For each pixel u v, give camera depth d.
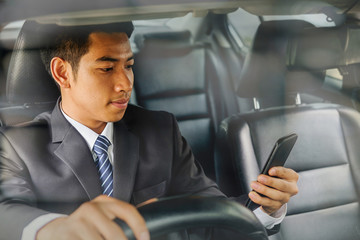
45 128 1.04
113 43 0.92
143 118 1.15
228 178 1.31
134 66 1.49
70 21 0.91
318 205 1.36
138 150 1.08
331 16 1.23
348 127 1.40
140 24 1.51
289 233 1.32
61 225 0.53
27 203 0.89
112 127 1.08
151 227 0.49
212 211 0.52
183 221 0.51
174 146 1.17
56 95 1.13
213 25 1.59
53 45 0.95
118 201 0.52
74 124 1.03
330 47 1.24
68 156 1.01
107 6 0.91
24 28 1.00
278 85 1.33
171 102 1.52
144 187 1.08
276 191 0.93
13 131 1.02
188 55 1.57
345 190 1.39
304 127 1.37
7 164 0.97
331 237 1.36
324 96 1.41
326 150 1.39
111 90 0.96
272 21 1.26
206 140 1.57
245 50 1.52
